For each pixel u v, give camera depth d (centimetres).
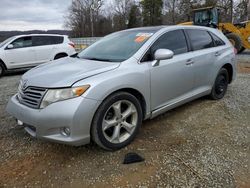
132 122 361
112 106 331
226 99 557
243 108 502
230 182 282
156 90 389
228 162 318
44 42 1155
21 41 1104
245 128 412
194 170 302
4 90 730
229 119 448
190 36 472
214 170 302
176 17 5922
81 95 303
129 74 348
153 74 379
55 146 360
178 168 306
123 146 350
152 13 6278
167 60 405
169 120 443
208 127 416
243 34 1535
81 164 318
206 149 347
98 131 320
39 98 314
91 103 307
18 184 285
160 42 410
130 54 380
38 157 336
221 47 543
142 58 376
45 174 301
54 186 281
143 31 436
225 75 559
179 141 369
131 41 414
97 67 349
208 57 493
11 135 398
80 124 303
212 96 537
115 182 284
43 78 334
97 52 429
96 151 345
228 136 385
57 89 305
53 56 1170
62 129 305
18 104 341
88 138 315
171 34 435
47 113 303
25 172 305
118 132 342
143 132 397
